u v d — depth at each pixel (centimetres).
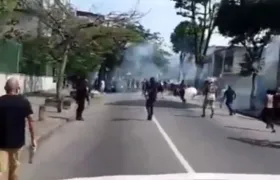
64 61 2828
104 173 1077
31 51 3203
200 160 1278
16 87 820
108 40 3194
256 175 1104
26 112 816
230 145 1627
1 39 2475
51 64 3216
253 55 4256
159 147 1496
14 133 803
